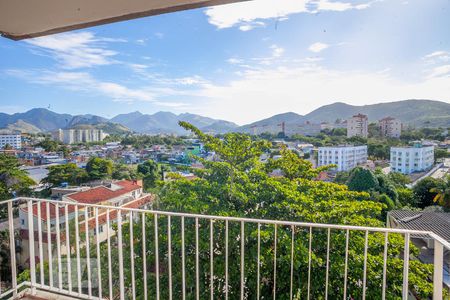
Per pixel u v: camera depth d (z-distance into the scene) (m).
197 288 2.46
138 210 2.54
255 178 10.67
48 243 2.83
